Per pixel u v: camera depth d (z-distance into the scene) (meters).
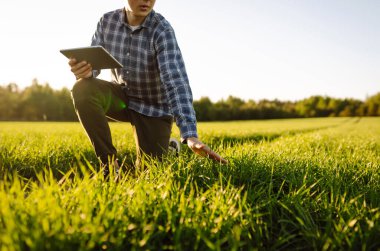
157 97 3.76
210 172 2.89
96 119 3.14
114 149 3.24
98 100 3.21
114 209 1.87
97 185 2.23
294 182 2.85
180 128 2.89
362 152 5.50
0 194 1.88
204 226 1.90
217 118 79.62
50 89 80.00
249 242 1.89
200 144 2.62
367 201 2.58
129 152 5.42
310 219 2.24
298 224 2.14
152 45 3.44
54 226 1.65
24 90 82.81
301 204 2.35
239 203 2.12
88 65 2.99
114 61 2.88
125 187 2.27
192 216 1.98
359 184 2.98
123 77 3.66
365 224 2.13
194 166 3.04
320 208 2.37
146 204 2.06
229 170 2.99
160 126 3.78
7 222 1.62
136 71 3.60
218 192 2.24
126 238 1.79
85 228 1.67
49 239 1.57
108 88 3.45
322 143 7.39
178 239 1.72
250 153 3.63
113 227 1.75
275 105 102.44
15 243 1.51
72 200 2.01
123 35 3.57
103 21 3.70
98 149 3.18
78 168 4.05
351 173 3.29
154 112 3.76
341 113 103.06
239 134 11.12
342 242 1.91
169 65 3.21
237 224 2.04
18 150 4.52
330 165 3.51
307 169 3.16
